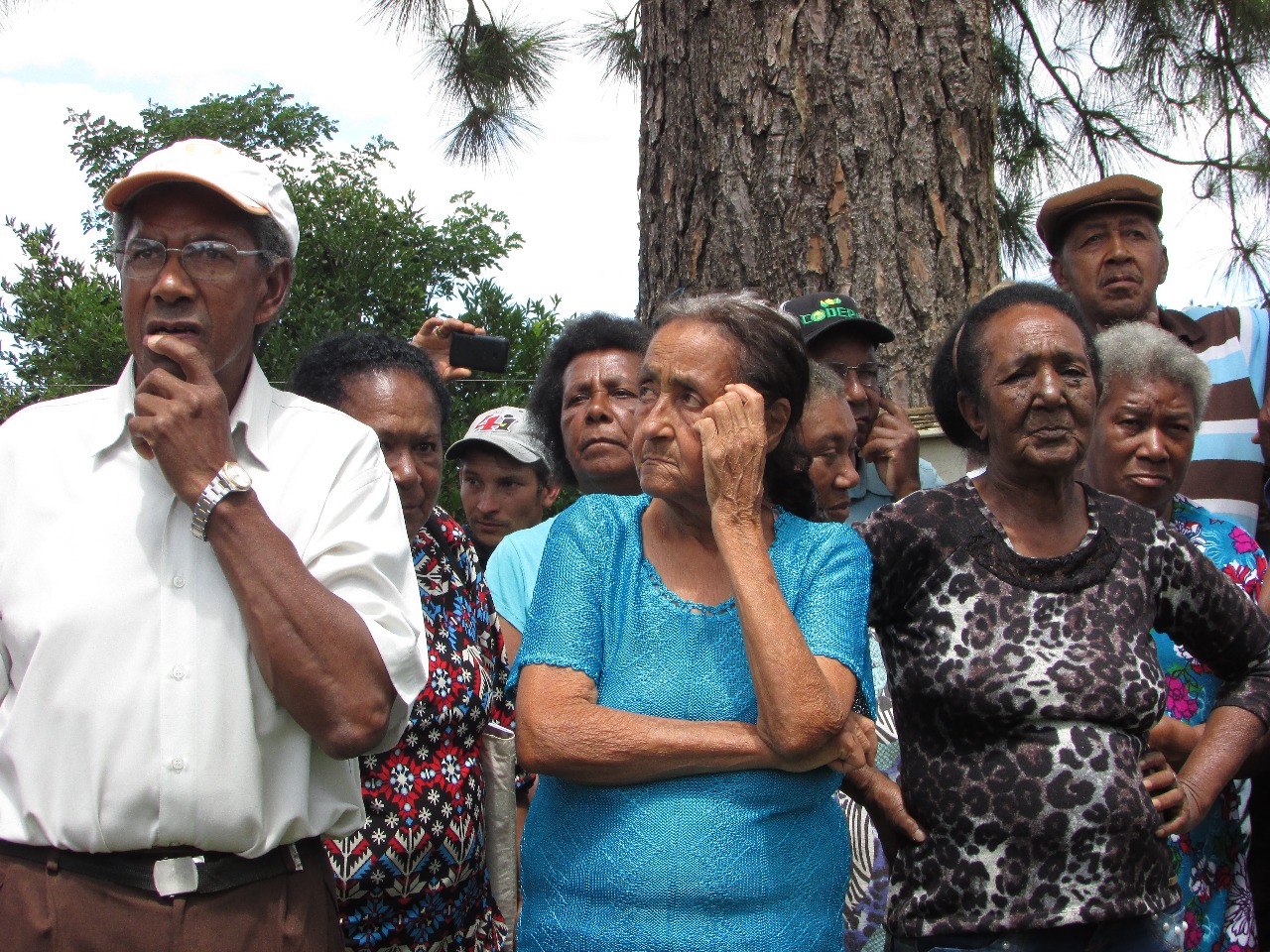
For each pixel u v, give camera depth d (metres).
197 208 1.83
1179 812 2.22
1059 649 2.16
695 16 3.98
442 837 2.31
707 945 1.86
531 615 2.08
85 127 14.23
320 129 14.48
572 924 1.92
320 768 1.90
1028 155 6.67
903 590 2.29
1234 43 6.12
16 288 10.53
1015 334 2.29
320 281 10.55
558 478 3.67
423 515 2.60
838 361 3.38
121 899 1.73
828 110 3.84
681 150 4.03
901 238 3.82
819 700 1.86
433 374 2.75
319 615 1.73
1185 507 2.95
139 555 1.77
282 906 1.82
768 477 2.20
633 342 3.24
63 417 1.88
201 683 1.75
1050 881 2.09
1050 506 2.29
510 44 7.08
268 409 1.96
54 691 1.73
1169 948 2.20
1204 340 3.67
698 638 1.99
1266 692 2.40
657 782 1.93
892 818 2.28
